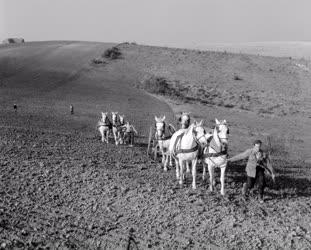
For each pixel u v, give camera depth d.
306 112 69.19
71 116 43.41
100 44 113.50
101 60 92.81
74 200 15.95
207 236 14.02
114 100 58.88
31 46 108.69
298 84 91.81
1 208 14.47
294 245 13.88
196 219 14.98
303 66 104.06
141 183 18.05
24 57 91.56
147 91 71.12
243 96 77.69
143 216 15.05
